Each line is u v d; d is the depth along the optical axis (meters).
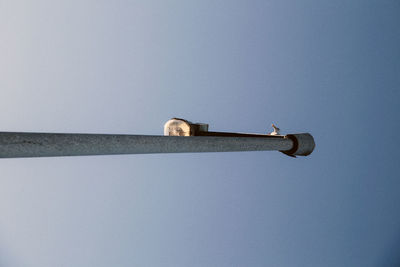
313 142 3.61
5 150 1.54
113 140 1.95
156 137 2.21
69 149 1.76
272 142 3.22
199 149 2.49
